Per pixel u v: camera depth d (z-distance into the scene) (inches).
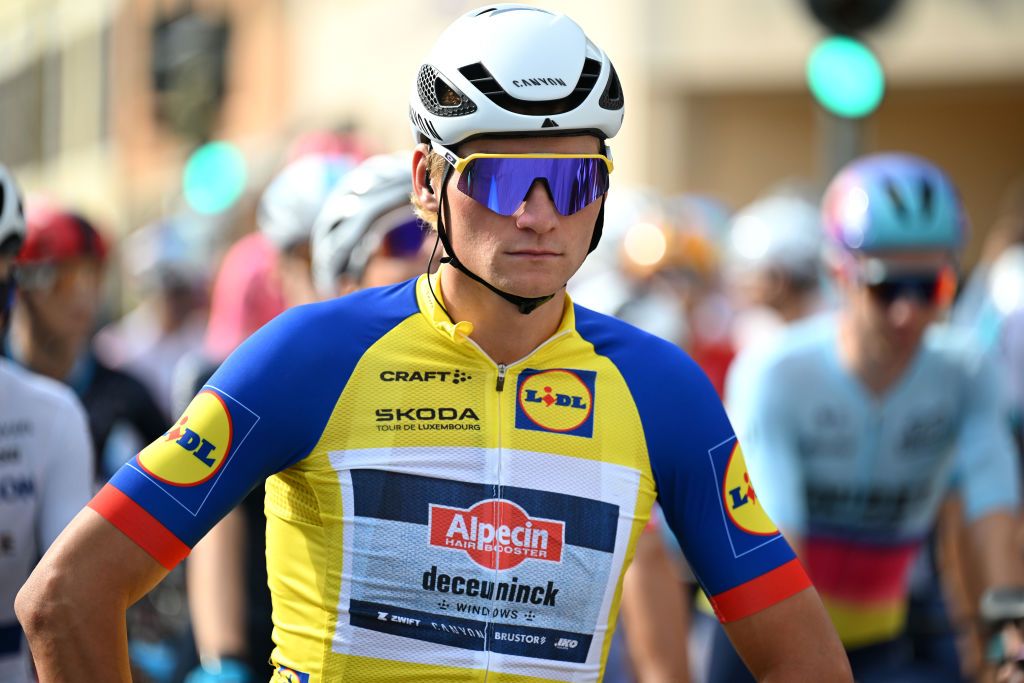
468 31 267.9
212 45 1606.8
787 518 488.7
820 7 771.4
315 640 259.9
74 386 574.6
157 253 957.2
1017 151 1831.9
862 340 491.8
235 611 415.8
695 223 892.0
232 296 746.2
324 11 1973.4
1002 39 1590.8
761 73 1648.6
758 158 1737.2
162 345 959.6
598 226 271.4
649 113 1694.1
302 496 265.1
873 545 515.2
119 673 254.1
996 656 391.5
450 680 257.1
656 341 283.0
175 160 1803.6
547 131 259.1
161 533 256.4
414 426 263.3
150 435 590.6
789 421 499.8
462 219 264.4
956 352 499.2
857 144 777.6
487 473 262.8
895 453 501.4
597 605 266.1
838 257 489.1
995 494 479.8
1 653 366.0
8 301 367.9
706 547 277.1
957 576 501.0
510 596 260.1
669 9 1675.7
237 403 260.7
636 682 390.6
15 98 2928.2
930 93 1752.0
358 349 267.9
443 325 269.4
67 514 377.4
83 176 2439.7
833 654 274.8
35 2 2792.8
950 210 479.8
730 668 525.7
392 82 1782.7
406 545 258.2
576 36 267.1
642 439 272.8
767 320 882.8
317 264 430.0
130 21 2128.4
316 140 763.4
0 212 358.6
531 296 261.7
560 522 263.6
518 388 269.1
